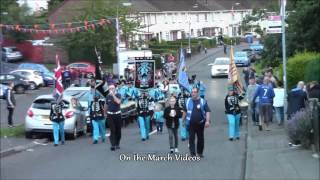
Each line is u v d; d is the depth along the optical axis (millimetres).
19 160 17547
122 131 26703
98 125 21672
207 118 16875
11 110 27250
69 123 23172
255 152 16484
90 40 70938
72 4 77562
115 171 14953
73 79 51500
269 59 33344
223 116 31906
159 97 26219
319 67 21062
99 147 20125
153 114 25453
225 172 14477
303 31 30656
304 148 15914
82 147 20328
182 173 14445
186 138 21672
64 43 75625
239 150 18484
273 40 32844
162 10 101125
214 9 115188
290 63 28281
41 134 23625
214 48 102062
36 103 23453
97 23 67812
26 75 51750
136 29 74562
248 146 18328
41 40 78562
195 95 16906
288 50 31891
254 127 23891
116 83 30828
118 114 19219
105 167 15641
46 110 23094
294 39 31531
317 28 29828
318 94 19312
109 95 19234
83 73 57438
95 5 71062
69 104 23828
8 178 14305
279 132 21641
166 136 23656
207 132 24609
